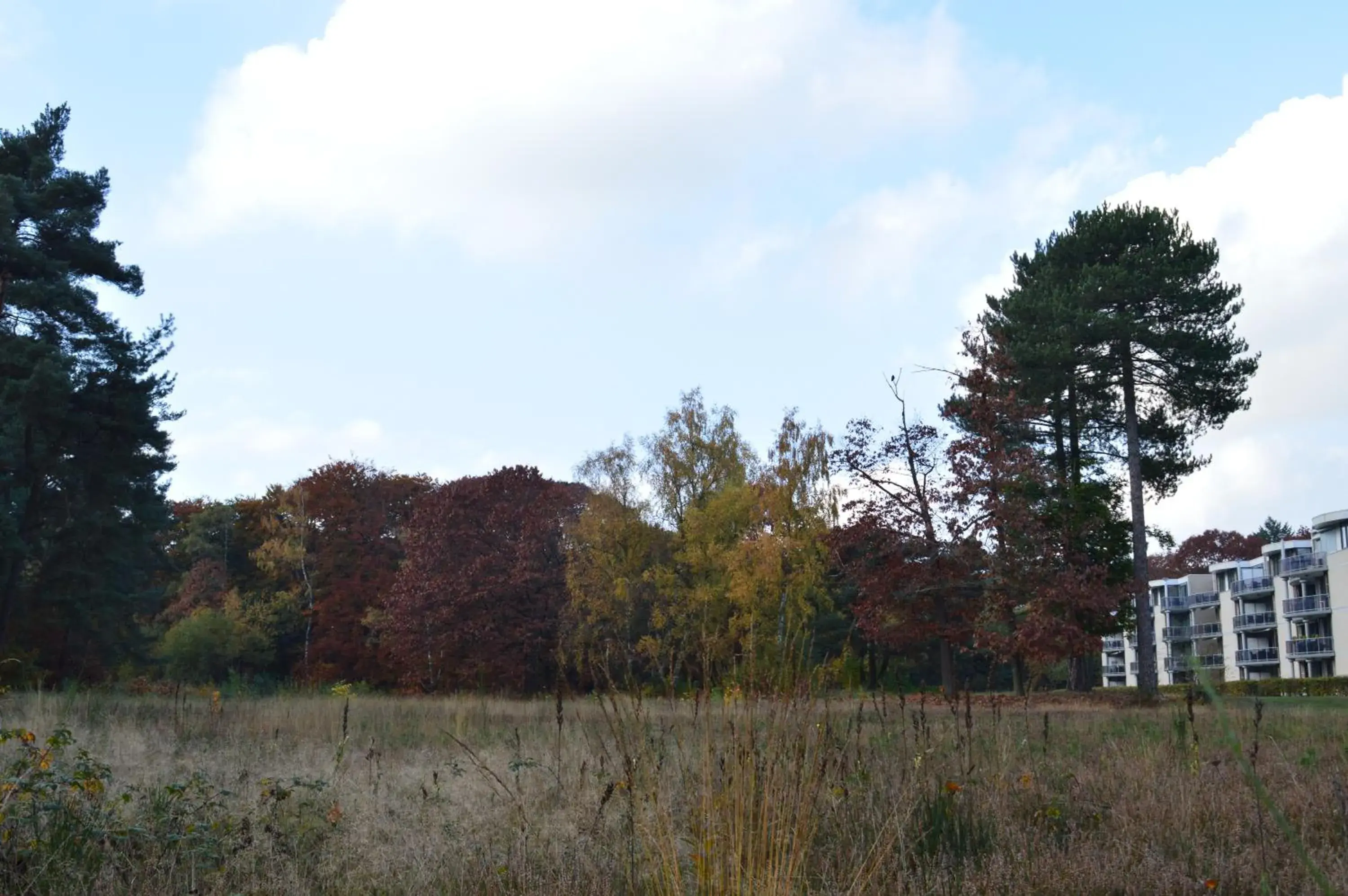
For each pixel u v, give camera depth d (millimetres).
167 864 5453
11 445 28328
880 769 6934
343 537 53500
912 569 29344
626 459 41625
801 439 37656
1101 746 9922
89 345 29828
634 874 5125
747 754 4336
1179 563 94875
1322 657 68188
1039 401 31734
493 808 6832
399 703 20781
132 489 32219
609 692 5285
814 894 4641
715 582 37062
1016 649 27578
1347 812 6016
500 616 43062
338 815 6559
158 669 40781
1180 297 29906
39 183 30094
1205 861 5457
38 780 6141
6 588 30031
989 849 5777
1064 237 33469
